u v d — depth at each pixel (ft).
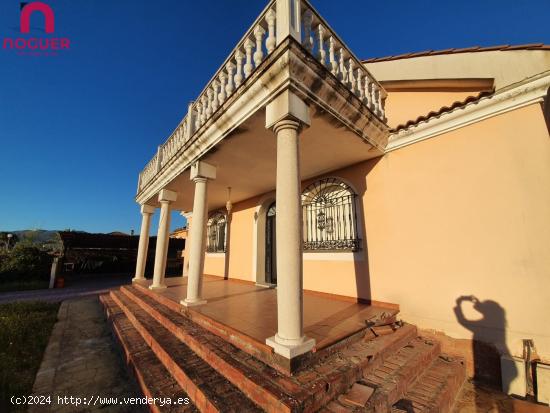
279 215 9.34
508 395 10.04
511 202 11.18
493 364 10.90
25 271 49.93
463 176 12.75
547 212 10.27
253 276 25.64
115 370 13.29
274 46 10.39
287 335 8.36
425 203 13.96
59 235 53.26
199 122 16.83
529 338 10.18
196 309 14.35
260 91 10.69
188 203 30.30
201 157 16.20
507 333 10.69
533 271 10.34
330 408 7.04
